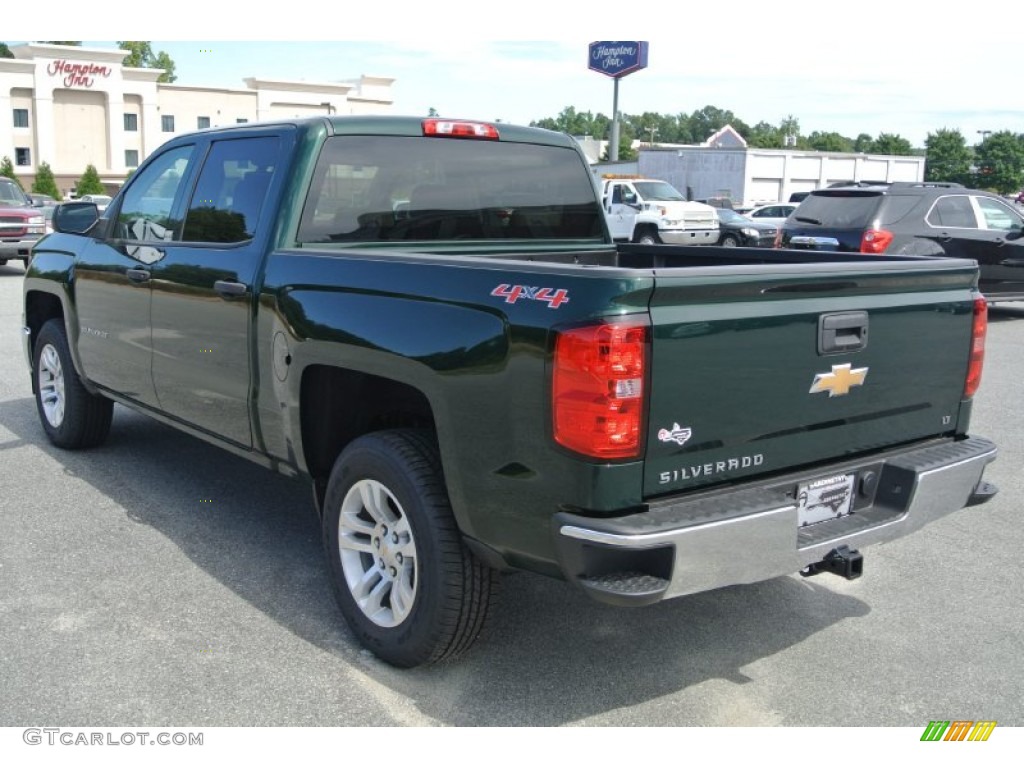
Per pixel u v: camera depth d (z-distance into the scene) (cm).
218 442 453
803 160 4891
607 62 4228
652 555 281
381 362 334
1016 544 486
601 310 273
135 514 500
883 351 339
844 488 338
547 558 294
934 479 344
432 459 332
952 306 364
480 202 462
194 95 6400
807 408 319
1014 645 377
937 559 466
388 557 347
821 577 443
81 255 546
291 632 376
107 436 611
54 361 604
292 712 321
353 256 354
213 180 447
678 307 283
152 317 475
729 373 295
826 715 326
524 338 288
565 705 329
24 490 534
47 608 391
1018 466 622
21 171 6016
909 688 344
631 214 2422
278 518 499
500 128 470
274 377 390
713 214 2458
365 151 418
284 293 380
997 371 957
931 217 1194
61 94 6022
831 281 315
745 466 306
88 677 339
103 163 6219
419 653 334
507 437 296
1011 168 9881
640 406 276
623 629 387
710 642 377
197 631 375
